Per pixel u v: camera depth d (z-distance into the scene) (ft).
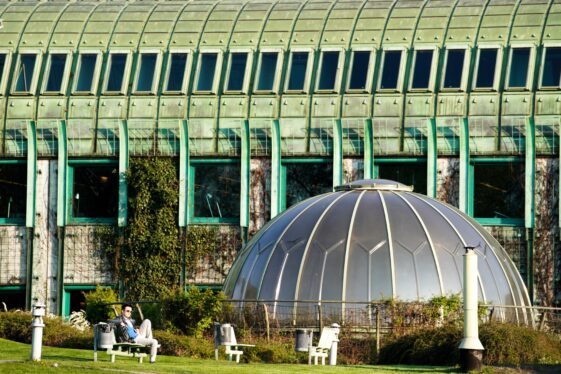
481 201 323.37
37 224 334.65
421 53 330.13
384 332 226.17
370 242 240.53
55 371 172.45
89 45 342.23
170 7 349.61
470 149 322.34
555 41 325.83
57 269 333.42
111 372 173.78
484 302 238.27
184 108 333.21
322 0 347.15
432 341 211.00
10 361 180.65
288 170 331.16
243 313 235.61
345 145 327.06
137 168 331.77
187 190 331.16
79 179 336.90
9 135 336.49
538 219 318.45
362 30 335.67
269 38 337.72
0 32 345.51
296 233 245.86
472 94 323.98
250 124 330.13
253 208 328.90
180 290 245.65
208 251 329.93
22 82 339.57
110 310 271.90
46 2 355.97
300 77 332.39
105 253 332.80
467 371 188.14
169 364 189.47
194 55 338.34
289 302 234.38
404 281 236.22
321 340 206.80
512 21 330.95
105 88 337.31
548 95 321.32
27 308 331.98
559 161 318.65
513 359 200.44
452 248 242.78
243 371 179.93
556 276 317.22
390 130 325.62
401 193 254.88
